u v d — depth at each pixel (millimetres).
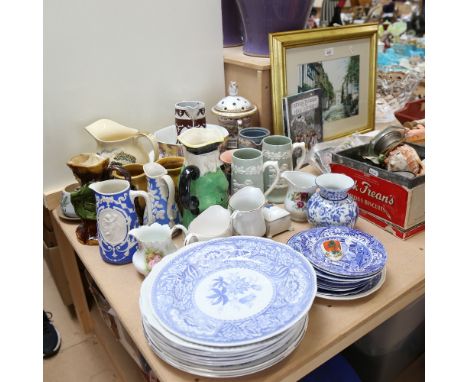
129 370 1357
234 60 1396
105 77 1201
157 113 1346
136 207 1059
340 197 983
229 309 705
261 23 1327
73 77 1148
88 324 1615
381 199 1032
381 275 872
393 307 856
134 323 790
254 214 955
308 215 1023
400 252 969
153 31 1241
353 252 881
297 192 1065
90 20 1122
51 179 1210
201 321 679
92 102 1205
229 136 1314
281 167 1145
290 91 1352
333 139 1527
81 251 1011
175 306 710
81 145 1227
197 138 983
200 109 1203
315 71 1396
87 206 1011
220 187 1014
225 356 636
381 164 1110
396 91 1737
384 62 1960
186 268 796
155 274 782
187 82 1373
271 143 1189
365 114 1606
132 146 1143
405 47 2162
